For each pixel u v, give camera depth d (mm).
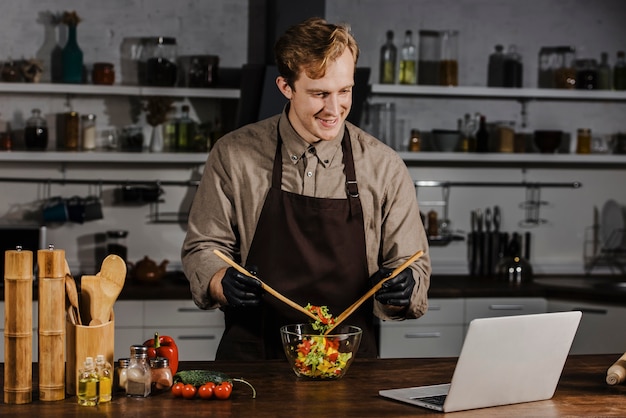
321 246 2750
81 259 5527
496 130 5695
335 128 2543
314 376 2271
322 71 2443
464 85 5832
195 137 5402
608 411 2068
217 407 2023
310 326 2387
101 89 5223
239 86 5660
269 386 2219
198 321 4941
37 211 5496
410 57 5582
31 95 5469
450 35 5578
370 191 2768
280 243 2752
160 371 2154
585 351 5141
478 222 5844
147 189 5398
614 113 5996
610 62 5980
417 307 2637
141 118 5555
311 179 2758
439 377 2346
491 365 2023
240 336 2736
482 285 5270
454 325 5086
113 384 2178
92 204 5324
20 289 2033
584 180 5980
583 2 5934
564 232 5977
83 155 5219
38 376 2285
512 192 5906
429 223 5695
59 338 2066
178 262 5613
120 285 2158
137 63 5555
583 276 5820
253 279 2420
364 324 2777
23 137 5469
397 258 2754
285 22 5305
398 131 5617
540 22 5887
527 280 5461
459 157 5516
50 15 5453
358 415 1979
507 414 2025
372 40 5738
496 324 1992
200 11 5605
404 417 1976
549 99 5910
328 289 2746
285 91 2613
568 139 5953
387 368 2436
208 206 2799
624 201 6012
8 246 4969
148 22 5559
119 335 4887
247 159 2791
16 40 5434
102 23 5520
